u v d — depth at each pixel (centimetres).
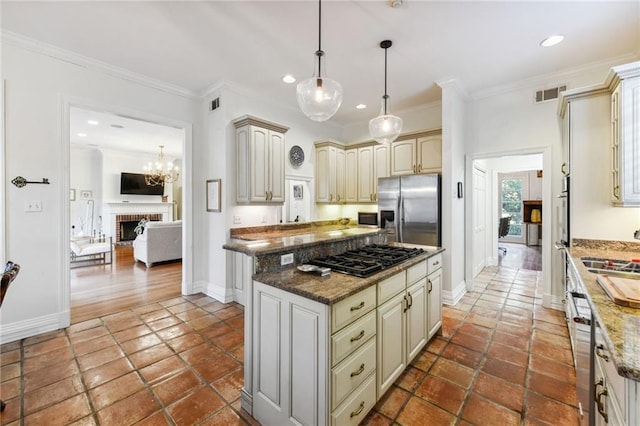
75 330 289
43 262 282
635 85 208
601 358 117
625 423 85
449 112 356
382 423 173
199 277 408
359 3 221
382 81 361
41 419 173
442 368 226
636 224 239
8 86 262
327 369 142
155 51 292
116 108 329
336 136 559
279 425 163
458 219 383
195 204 404
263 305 173
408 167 440
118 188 823
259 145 373
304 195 506
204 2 221
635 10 227
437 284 271
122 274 503
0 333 260
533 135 356
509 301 373
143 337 276
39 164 279
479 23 246
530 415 177
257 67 328
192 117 398
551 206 346
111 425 170
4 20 242
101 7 226
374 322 176
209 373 220
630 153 210
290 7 226
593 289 152
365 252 254
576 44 278
